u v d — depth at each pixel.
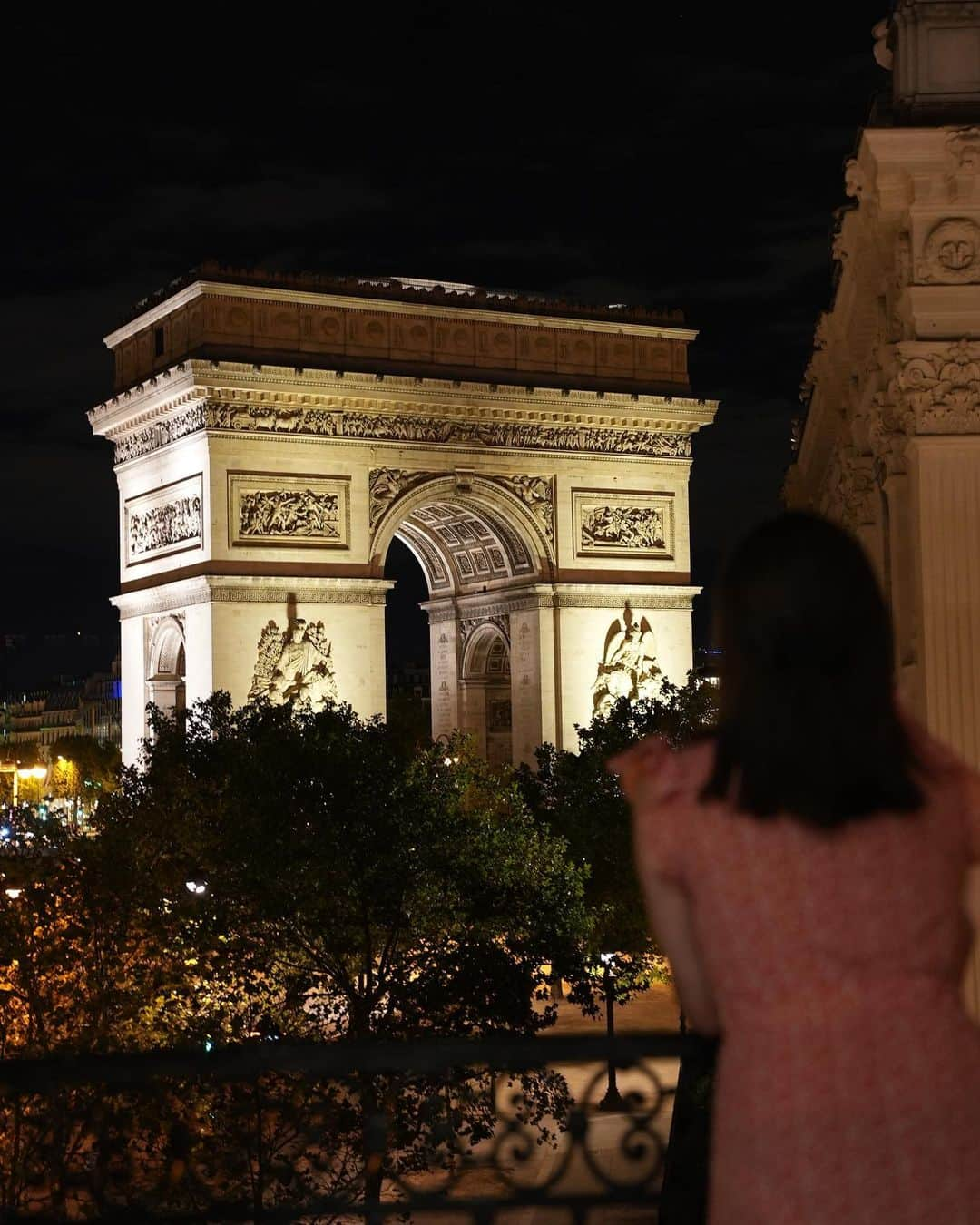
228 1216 13.82
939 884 6.66
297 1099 22.69
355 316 108.00
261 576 102.19
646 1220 27.61
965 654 27.02
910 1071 6.55
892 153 26.98
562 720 113.06
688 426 119.12
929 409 27.45
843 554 6.76
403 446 108.69
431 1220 38.47
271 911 54.72
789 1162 6.55
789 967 6.60
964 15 27.39
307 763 56.44
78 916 54.25
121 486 114.94
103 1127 15.37
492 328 113.25
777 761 6.62
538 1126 48.22
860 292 35.34
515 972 54.09
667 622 117.31
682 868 6.83
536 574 114.12
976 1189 6.55
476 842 57.66
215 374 101.19
